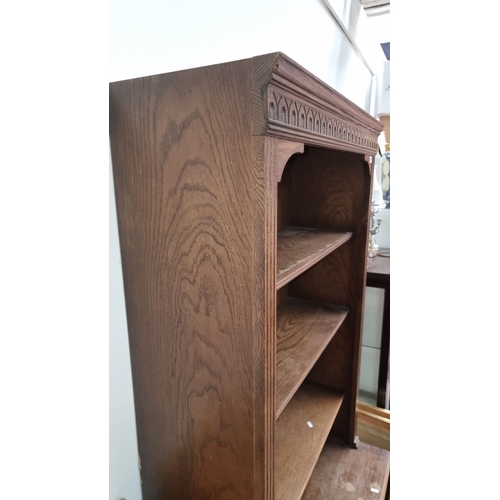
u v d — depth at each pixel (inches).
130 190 26.5
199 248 24.7
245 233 22.7
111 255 27.5
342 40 72.1
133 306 28.7
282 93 21.6
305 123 25.3
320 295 53.0
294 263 31.7
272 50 45.5
